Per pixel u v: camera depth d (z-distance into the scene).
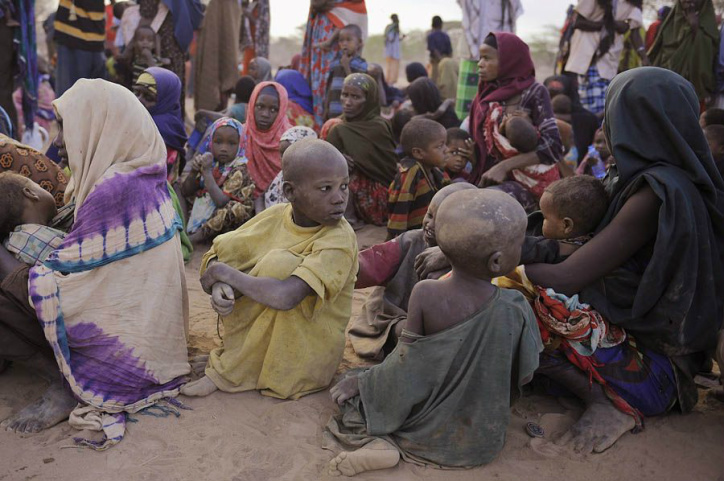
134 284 3.12
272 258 3.06
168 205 3.34
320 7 8.16
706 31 8.04
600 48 9.59
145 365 3.12
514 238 2.58
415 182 5.27
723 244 3.12
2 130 5.05
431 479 2.71
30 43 7.71
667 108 3.08
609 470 2.82
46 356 3.19
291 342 3.14
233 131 5.73
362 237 6.29
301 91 8.43
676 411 3.29
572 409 3.28
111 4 13.55
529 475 2.77
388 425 2.85
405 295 3.65
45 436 2.89
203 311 4.34
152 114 5.96
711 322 3.07
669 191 2.90
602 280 3.16
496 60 5.82
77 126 3.08
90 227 3.00
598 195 3.14
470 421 2.77
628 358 3.15
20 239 3.15
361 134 6.46
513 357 2.75
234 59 10.07
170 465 2.73
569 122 8.66
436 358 2.72
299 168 2.90
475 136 6.02
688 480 2.77
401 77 26.64
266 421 3.04
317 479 2.68
